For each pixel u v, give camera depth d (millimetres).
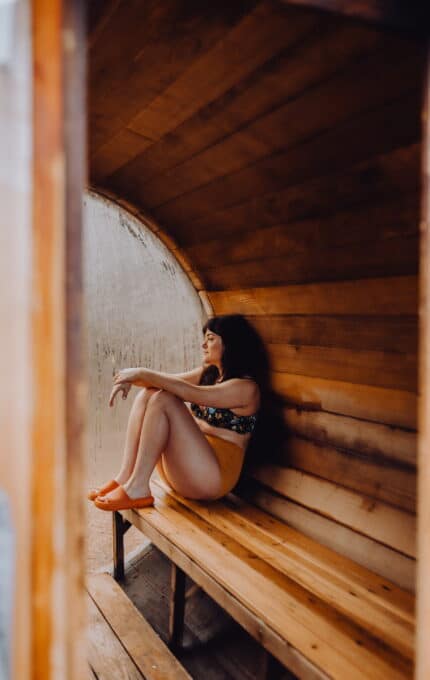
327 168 1707
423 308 1027
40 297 702
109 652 2068
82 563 748
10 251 687
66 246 716
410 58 1198
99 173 2578
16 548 701
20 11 679
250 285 2541
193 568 1943
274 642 1493
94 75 1724
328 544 2062
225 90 1634
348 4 889
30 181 692
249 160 1944
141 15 1378
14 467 696
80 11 717
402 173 1478
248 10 1251
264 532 2209
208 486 2432
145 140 2127
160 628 2404
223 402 2500
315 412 2240
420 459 1053
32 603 715
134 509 2455
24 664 716
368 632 1486
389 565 1795
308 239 2014
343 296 1972
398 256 1670
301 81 1450
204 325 2820
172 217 2721
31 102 689
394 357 1792
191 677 1932
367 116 1433
